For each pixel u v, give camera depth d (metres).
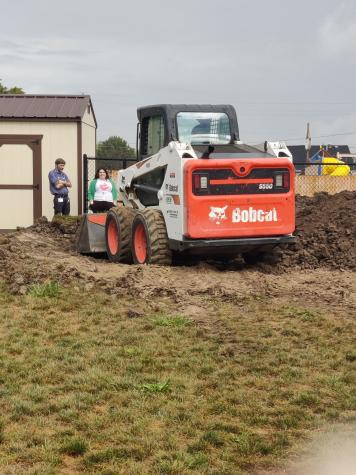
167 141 8.30
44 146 12.90
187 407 4.18
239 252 8.21
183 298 6.75
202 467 3.41
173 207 7.90
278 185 7.87
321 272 8.18
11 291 6.99
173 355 5.16
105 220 9.50
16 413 4.04
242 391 4.45
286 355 5.12
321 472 3.35
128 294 6.91
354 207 10.07
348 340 5.47
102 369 4.82
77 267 7.91
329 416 4.07
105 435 3.75
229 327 5.82
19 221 12.97
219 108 8.50
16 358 5.08
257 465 3.45
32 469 3.35
